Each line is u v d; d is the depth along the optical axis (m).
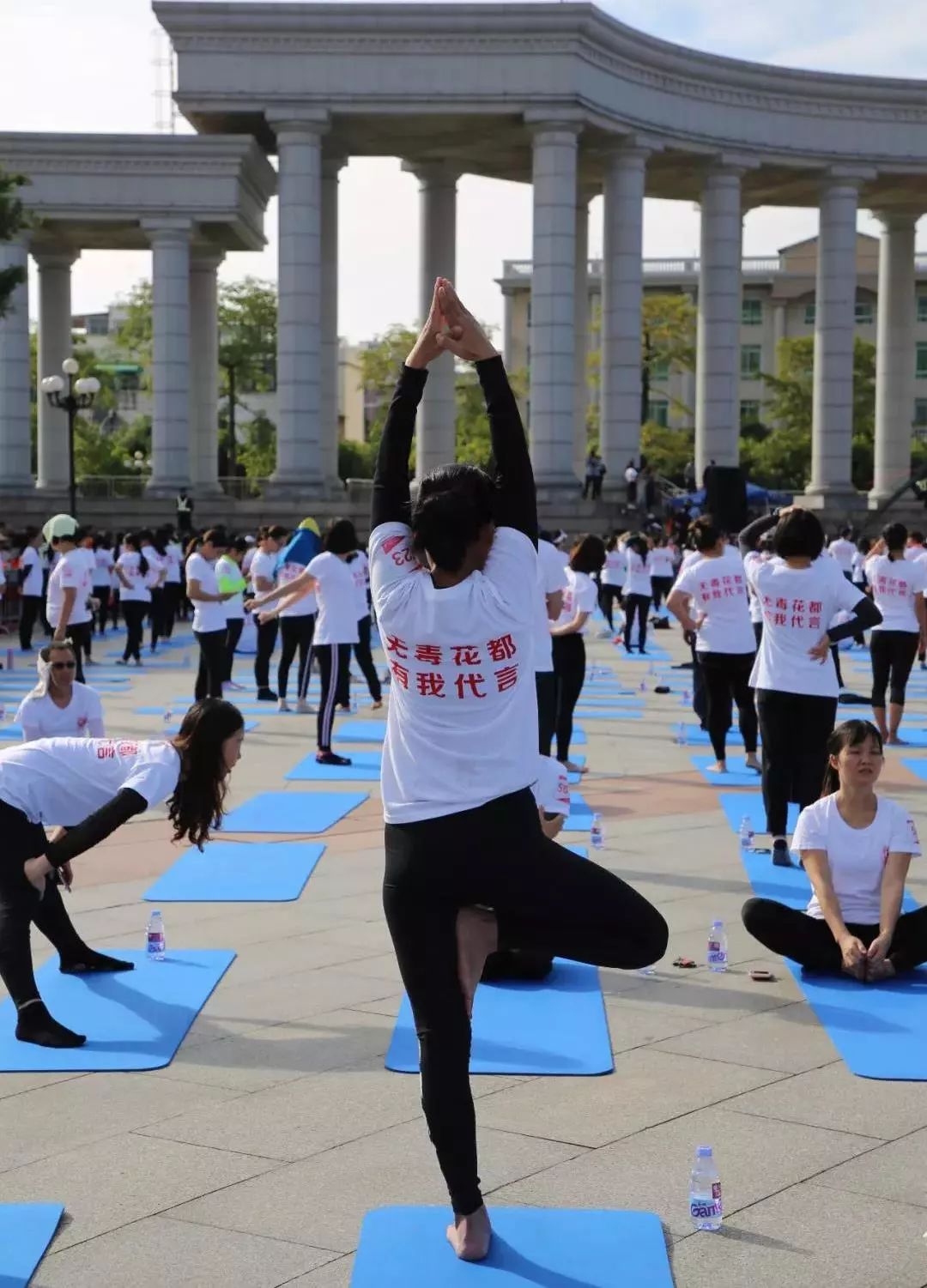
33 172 42.81
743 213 53.78
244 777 12.54
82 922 7.94
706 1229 4.37
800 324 90.56
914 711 17.83
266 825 10.51
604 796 11.69
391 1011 6.46
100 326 114.25
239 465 78.25
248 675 21.83
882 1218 4.45
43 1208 4.51
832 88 46.94
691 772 12.89
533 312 42.41
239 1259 4.23
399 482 4.25
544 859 4.06
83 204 43.03
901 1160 4.87
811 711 8.94
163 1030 6.20
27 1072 5.73
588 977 6.96
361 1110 5.32
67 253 48.31
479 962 4.15
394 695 4.14
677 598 12.45
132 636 23.31
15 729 15.50
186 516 39.50
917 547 23.06
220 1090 5.54
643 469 44.06
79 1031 6.20
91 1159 4.91
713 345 46.75
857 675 22.47
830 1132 5.11
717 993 6.72
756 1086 5.55
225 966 7.10
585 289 51.25
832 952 6.94
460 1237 4.21
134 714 16.97
